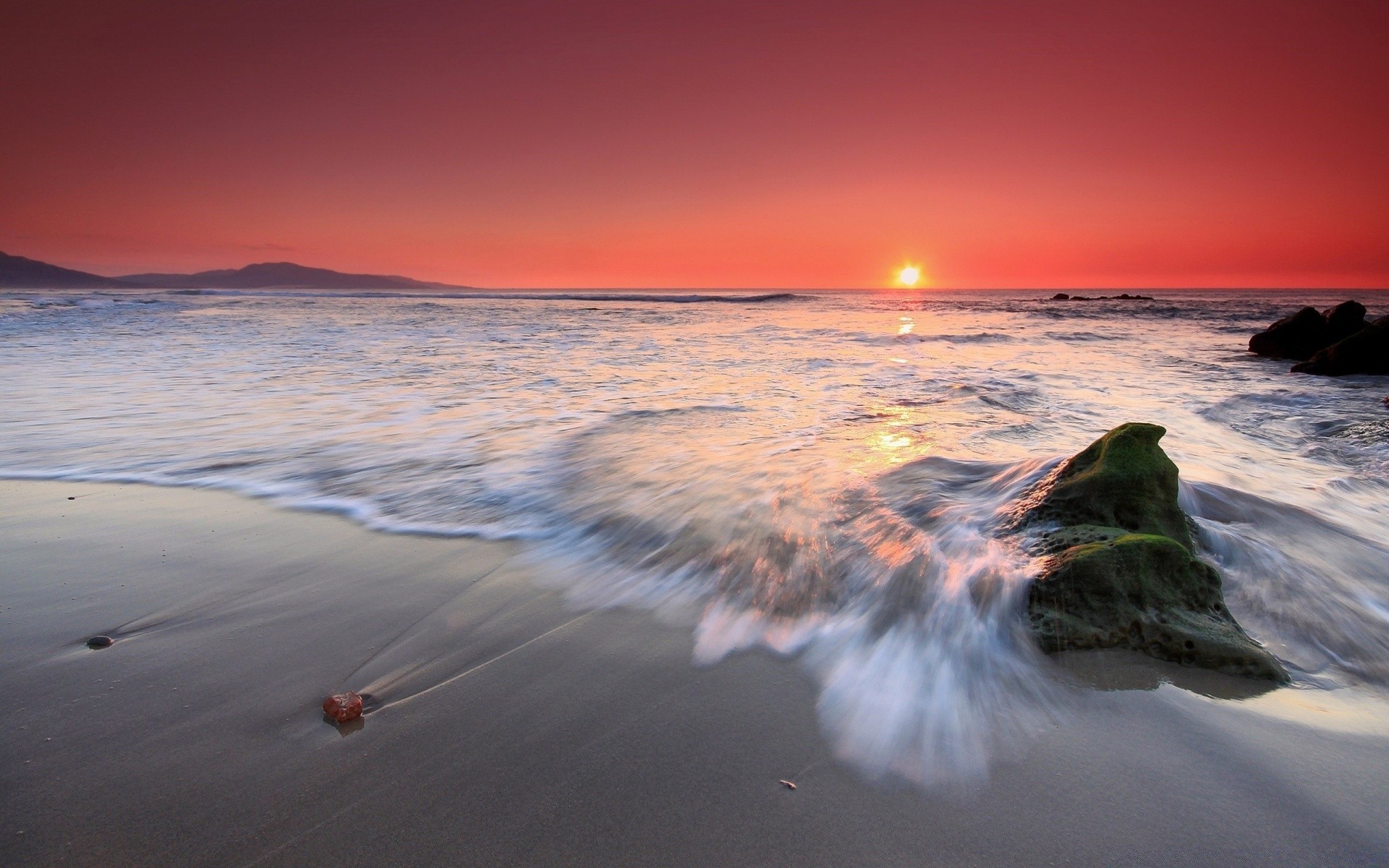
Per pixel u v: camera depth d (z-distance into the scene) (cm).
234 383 1105
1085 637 305
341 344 1816
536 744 245
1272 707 268
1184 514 393
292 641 321
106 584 380
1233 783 224
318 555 429
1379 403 948
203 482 582
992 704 271
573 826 204
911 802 216
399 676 291
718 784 224
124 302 4491
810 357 1556
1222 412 870
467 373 1245
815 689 282
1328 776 227
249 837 198
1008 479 483
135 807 210
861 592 359
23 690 275
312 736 248
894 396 984
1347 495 519
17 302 4041
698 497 513
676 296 8419
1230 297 8719
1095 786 223
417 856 192
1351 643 315
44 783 220
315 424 800
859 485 518
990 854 194
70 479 589
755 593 369
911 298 8481
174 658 303
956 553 379
